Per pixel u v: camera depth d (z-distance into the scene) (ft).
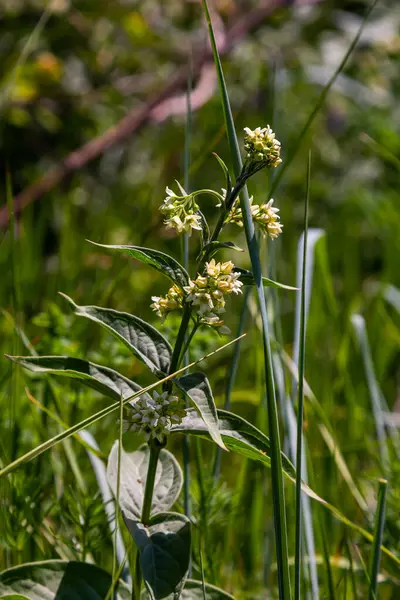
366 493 5.01
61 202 8.24
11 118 7.52
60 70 7.60
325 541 4.27
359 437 5.30
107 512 4.29
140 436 5.10
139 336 3.80
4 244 6.30
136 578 3.90
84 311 3.77
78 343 4.91
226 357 5.67
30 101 7.74
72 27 8.09
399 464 4.71
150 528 3.84
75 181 7.85
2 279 6.05
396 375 6.72
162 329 4.86
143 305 6.73
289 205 7.74
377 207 7.83
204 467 4.51
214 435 3.59
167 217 3.74
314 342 6.01
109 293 5.13
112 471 3.94
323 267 5.55
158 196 8.02
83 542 4.15
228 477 5.23
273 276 4.76
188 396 3.64
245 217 3.71
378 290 6.84
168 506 3.91
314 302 6.34
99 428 5.09
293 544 4.64
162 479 3.97
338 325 6.27
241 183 3.71
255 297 4.86
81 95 8.05
